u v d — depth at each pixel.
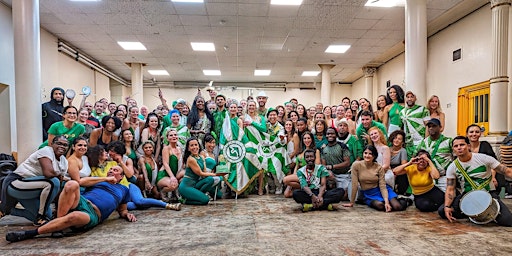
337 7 6.93
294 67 13.12
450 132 8.39
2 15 6.76
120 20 7.67
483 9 7.04
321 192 3.93
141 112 7.12
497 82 5.94
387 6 6.92
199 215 3.75
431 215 3.70
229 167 4.95
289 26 8.16
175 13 7.25
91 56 11.13
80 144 3.35
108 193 3.36
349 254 2.43
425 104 5.53
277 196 5.11
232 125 5.23
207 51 10.54
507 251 2.45
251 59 11.69
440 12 7.42
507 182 4.74
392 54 11.30
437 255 2.39
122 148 4.07
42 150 3.22
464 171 3.35
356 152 4.73
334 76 15.23
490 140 5.86
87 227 3.07
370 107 5.55
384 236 2.88
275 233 2.99
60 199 2.92
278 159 5.27
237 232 3.02
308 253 2.46
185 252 2.49
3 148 6.98
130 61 11.94
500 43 5.92
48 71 8.52
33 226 3.30
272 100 16.67
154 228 3.18
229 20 7.71
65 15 7.32
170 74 14.56
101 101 6.50
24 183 3.17
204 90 16.45
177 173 4.84
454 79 8.19
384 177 4.11
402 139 4.46
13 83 7.11
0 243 2.72
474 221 3.21
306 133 4.74
